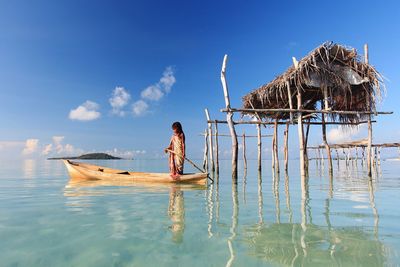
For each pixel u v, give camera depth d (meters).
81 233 2.96
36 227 3.20
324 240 2.71
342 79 11.40
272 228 3.16
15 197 5.61
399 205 4.69
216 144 15.86
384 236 2.84
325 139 13.64
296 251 2.41
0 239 2.74
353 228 3.16
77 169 9.70
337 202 5.02
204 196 5.80
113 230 3.07
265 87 12.41
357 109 13.19
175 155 8.84
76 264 2.13
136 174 9.59
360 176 12.52
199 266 2.09
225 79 10.89
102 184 8.20
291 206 4.61
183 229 3.12
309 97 14.42
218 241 2.69
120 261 2.19
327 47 10.61
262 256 2.29
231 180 10.30
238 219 3.62
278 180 10.21
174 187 7.52
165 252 2.38
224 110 10.67
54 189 6.97
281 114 15.65
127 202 4.98
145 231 3.04
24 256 2.29
